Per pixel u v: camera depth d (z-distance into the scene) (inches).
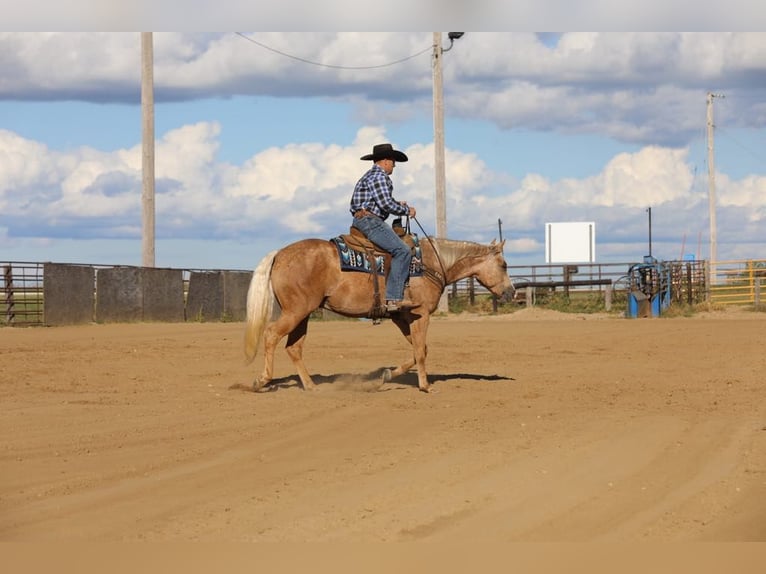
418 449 437.4
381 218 597.6
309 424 501.4
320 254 585.6
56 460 409.7
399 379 692.7
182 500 346.9
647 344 968.9
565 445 446.0
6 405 546.6
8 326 1186.6
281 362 800.3
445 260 623.8
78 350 851.4
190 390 616.4
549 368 771.4
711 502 346.0
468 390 629.3
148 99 1293.1
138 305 1343.5
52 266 1227.9
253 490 361.7
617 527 316.2
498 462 409.7
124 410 537.0
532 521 322.3
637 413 538.6
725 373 723.4
